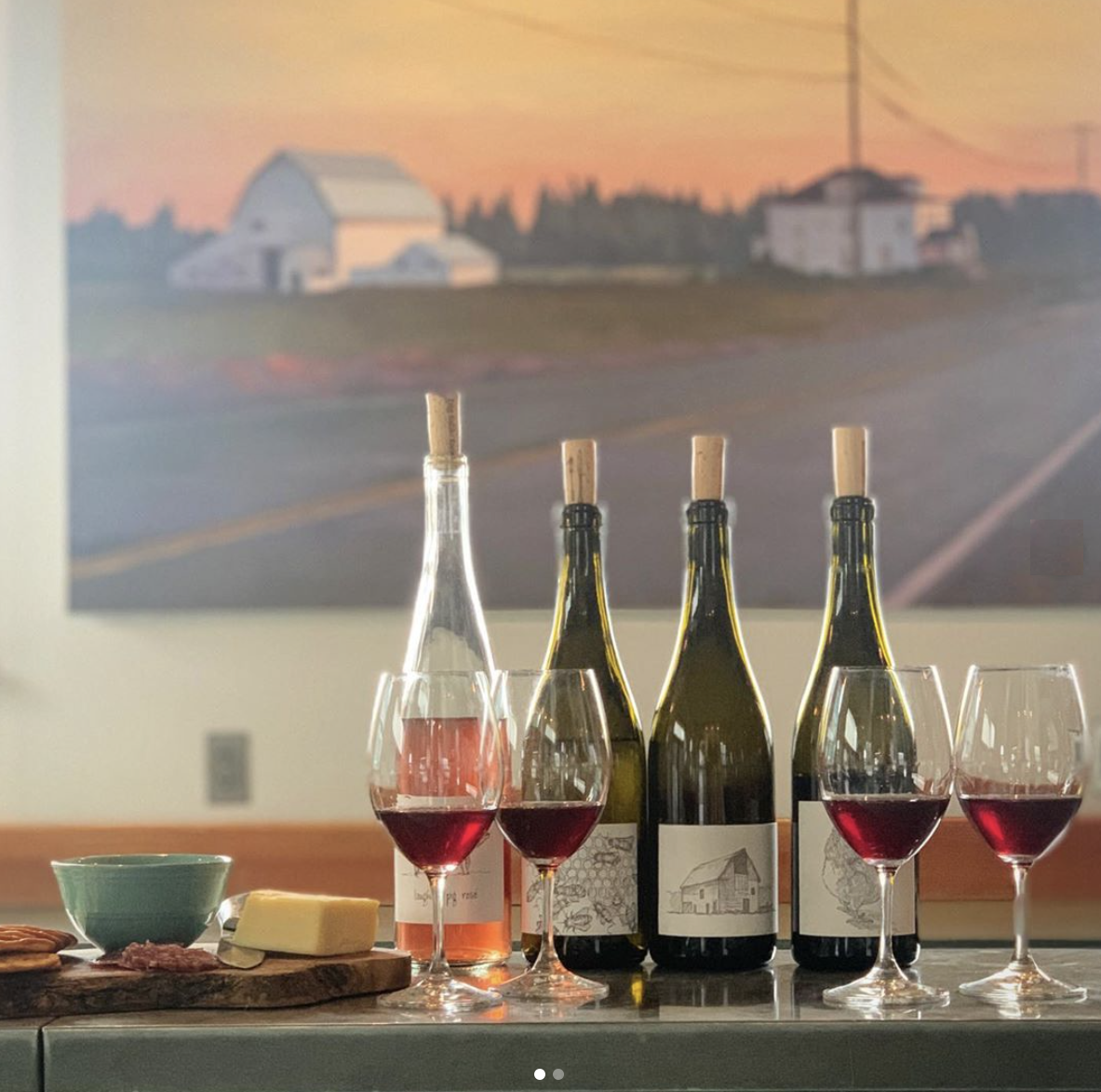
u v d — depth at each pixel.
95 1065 0.78
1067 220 2.54
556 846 0.87
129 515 2.52
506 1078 0.77
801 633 2.48
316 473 2.53
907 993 0.83
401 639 2.52
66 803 2.49
